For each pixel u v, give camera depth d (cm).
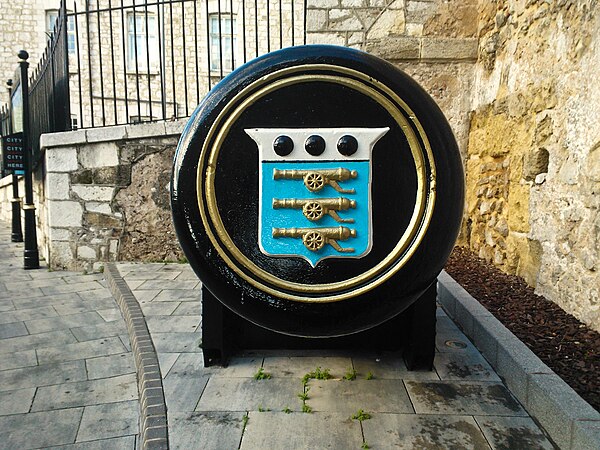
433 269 213
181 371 274
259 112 209
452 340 324
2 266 620
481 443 207
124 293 443
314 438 209
